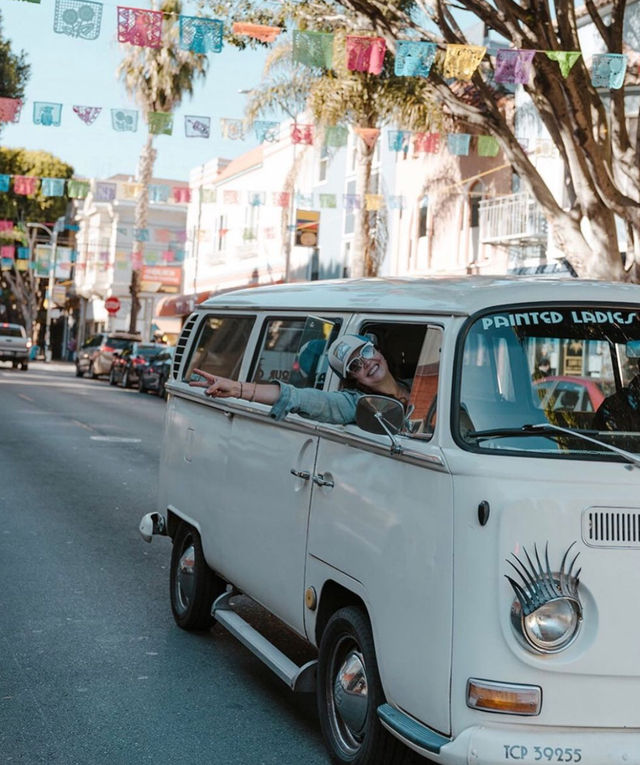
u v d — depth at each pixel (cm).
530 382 414
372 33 1444
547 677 363
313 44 1077
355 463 453
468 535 372
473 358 411
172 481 714
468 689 367
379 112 2472
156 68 3816
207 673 605
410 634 395
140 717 530
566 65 1120
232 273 4541
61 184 2062
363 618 443
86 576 829
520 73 1122
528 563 365
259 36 1063
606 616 366
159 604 757
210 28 1015
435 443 398
